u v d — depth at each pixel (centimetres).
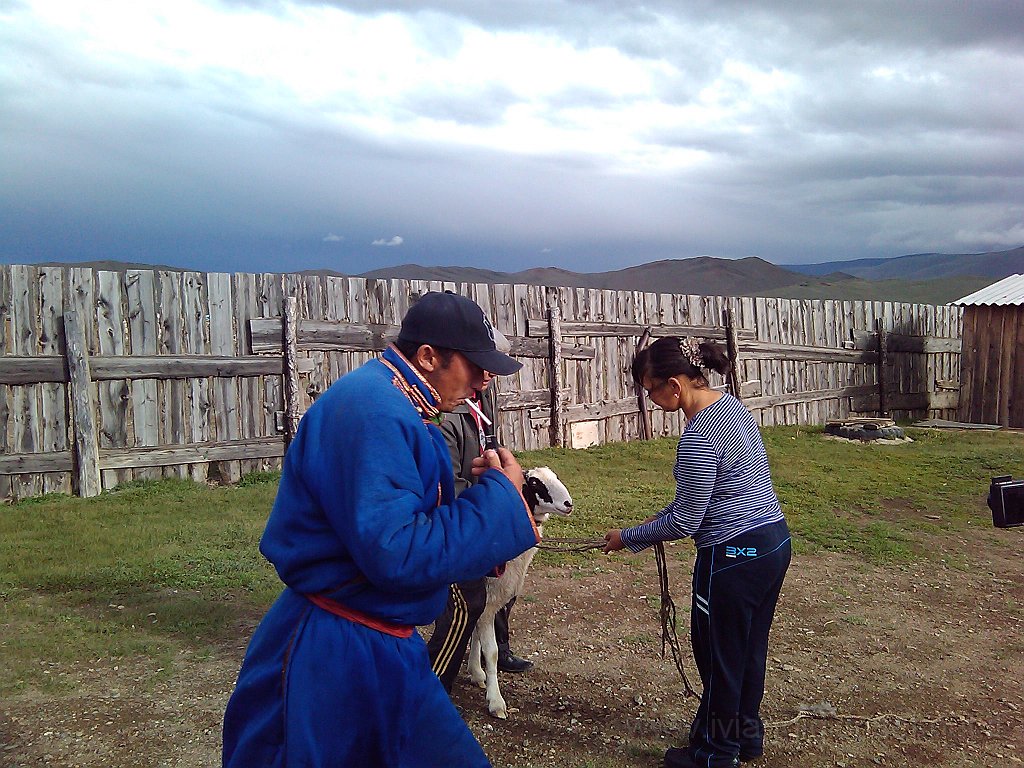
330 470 227
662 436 1508
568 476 1135
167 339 1010
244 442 1059
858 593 689
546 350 1331
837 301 1773
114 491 962
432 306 250
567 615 621
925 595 689
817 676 521
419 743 235
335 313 1124
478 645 488
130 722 438
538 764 406
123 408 982
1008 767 416
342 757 226
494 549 229
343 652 227
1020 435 1655
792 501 1017
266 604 620
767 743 434
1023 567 779
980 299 1966
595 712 463
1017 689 510
